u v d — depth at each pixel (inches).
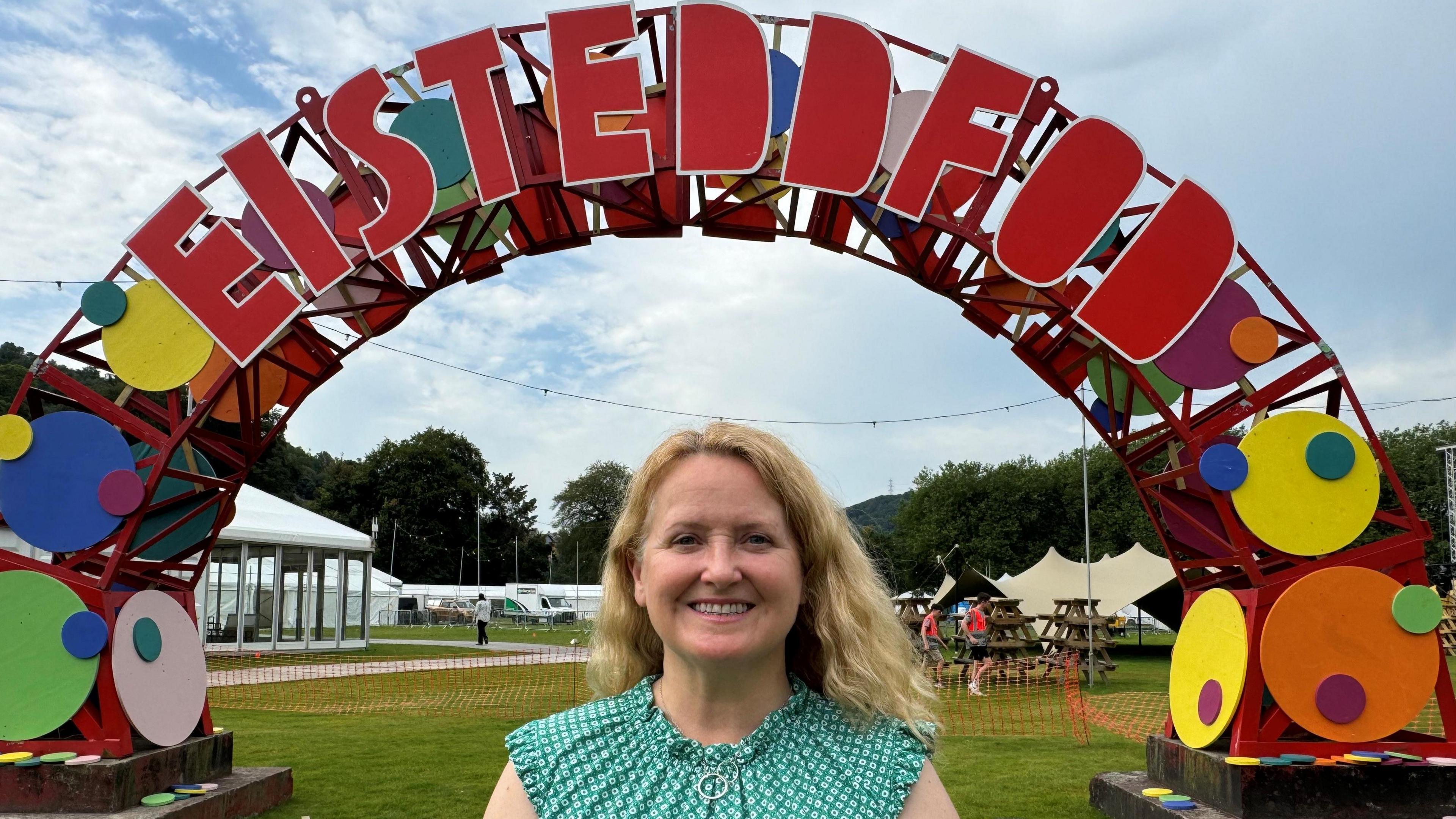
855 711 56.6
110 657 204.7
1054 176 217.8
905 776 52.7
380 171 221.3
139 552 216.1
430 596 1722.4
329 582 947.3
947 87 220.1
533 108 237.1
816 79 219.0
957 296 239.6
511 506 2459.4
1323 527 205.5
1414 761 189.5
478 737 338.0
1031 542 1620.3
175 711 219.6
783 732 54.1
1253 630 200.4
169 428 232.8
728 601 52.8
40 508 212.7
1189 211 217.8
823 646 57.7
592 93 219.8
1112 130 217.6
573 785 52.8
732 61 218.1
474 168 221.1
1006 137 218.7
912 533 1831.9
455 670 640.4
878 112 218.8
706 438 56.0
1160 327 216.5
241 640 770.2
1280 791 188.2
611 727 55.1
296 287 229.9
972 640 532.4
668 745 53.4
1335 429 208.5
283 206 222.7
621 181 230.1
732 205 234.2
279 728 364.8
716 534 53.3
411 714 414.3
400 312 246.8
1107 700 474.3
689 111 218.1
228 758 232.2
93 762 194.1
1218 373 216.1
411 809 224.7
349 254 232.1
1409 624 198.7
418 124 224.4
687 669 54.9
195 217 224.8
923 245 248.8
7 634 204.7
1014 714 417.7
